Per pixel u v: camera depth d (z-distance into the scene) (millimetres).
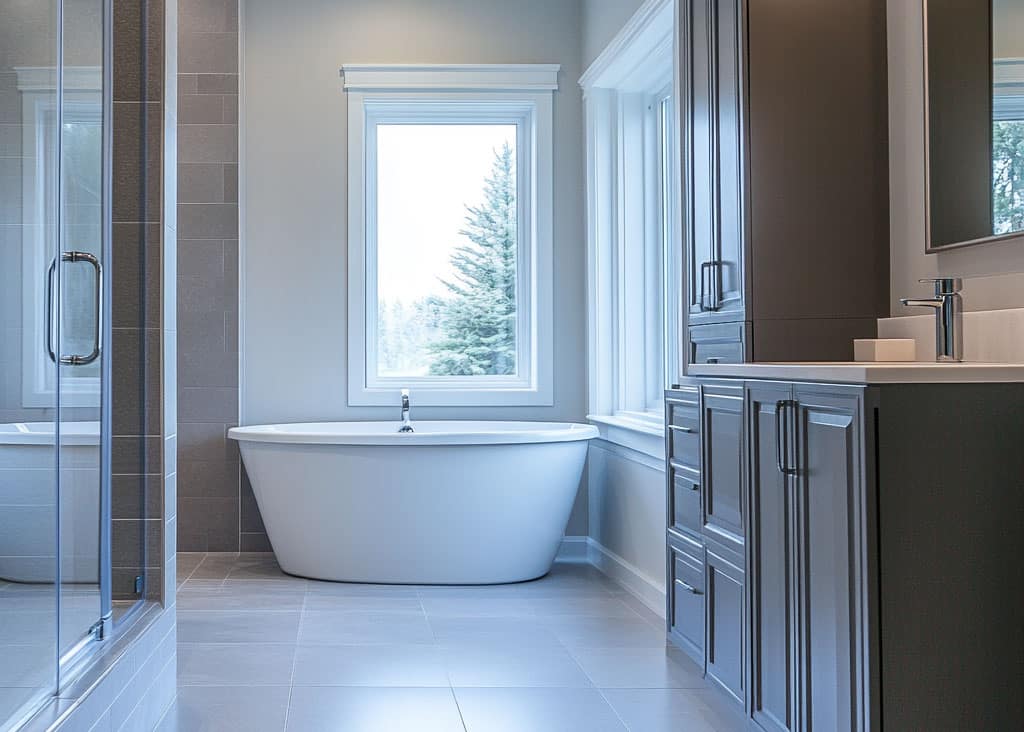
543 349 5367
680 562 3303
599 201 5152
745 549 2508
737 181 2965
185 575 4785
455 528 4551
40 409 2082
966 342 2500
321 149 5332
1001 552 1869
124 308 2908
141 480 2914
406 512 4527
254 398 5301
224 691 3072
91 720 2172
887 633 1851
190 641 3645
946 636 1861
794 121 2936
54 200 2166
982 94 2436
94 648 2459
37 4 2072
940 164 2619
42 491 2082
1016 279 2320
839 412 1976
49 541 2119
